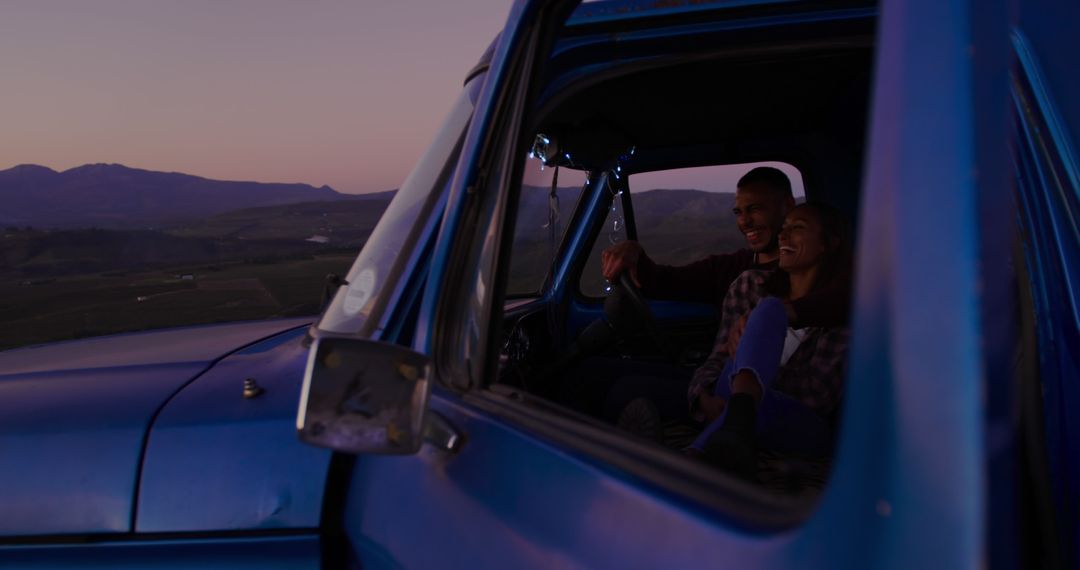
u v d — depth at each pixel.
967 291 0.48
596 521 0.88
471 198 1.36
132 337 2.50
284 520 1.43
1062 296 1.24
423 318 1.38
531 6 1.30
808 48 2.17
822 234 2.30
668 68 2.35
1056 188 1.26
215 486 1.47
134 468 1.51
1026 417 1.08
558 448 1.02
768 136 3.41
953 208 0.50
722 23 2.06
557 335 3.44
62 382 1.81
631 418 1.83
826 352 2.19
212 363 1.88
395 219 1.67
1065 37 1.30
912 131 0.53
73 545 1.49
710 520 0.75
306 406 0.99
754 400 1.81
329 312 1.73
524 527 0.98
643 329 3.06
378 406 1.01
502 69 1.35
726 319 2.62
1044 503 1.04
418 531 1.19
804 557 0.60
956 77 0.52
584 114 2.75
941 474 0.48
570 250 3.50
